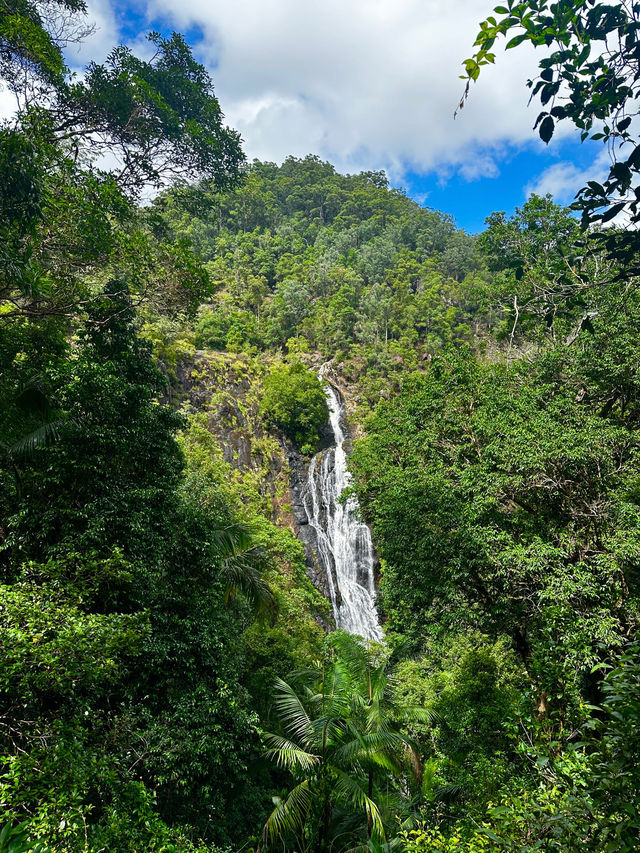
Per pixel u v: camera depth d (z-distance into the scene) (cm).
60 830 525
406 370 5584
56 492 938
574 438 1162
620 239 373
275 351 5903
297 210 10462
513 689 1269
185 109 1398
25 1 1050
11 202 860
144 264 1223
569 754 484
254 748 1024
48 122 1087
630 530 1051
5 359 1186
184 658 1010
